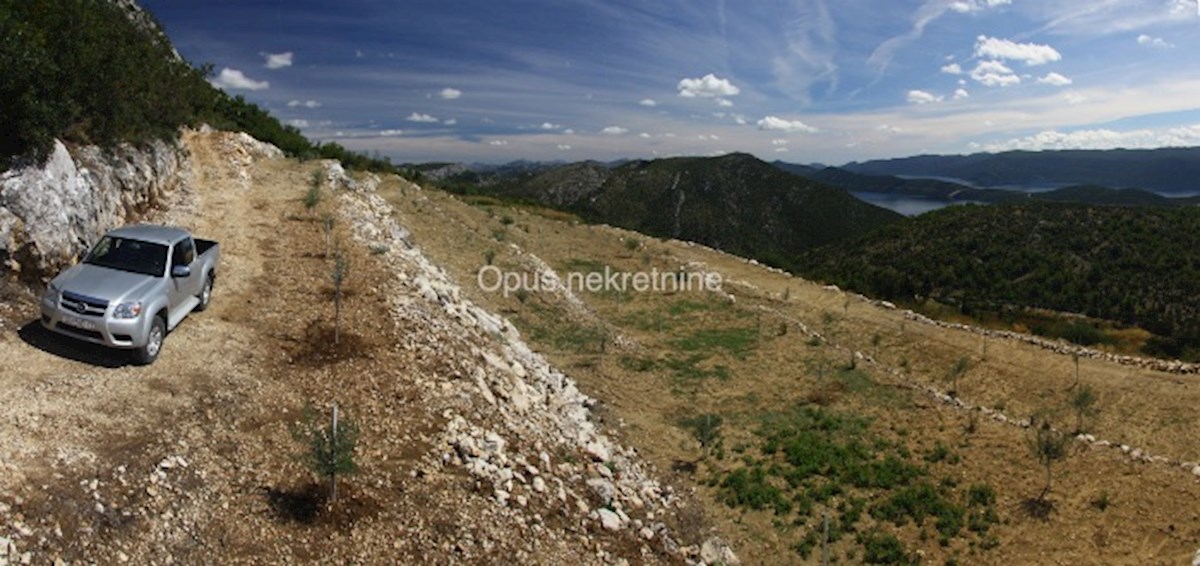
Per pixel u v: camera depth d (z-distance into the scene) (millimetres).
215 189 21406
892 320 25938
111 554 6125
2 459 6684
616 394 17047
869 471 13742
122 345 9320
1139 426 16781
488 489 8805
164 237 10992
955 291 52125
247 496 7418
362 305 13789
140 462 7348
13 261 10680
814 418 16516
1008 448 14398
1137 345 32344
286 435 8766
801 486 13312
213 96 33938
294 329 12141
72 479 6730
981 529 11656
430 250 24578
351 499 7812
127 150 16344
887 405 17328
